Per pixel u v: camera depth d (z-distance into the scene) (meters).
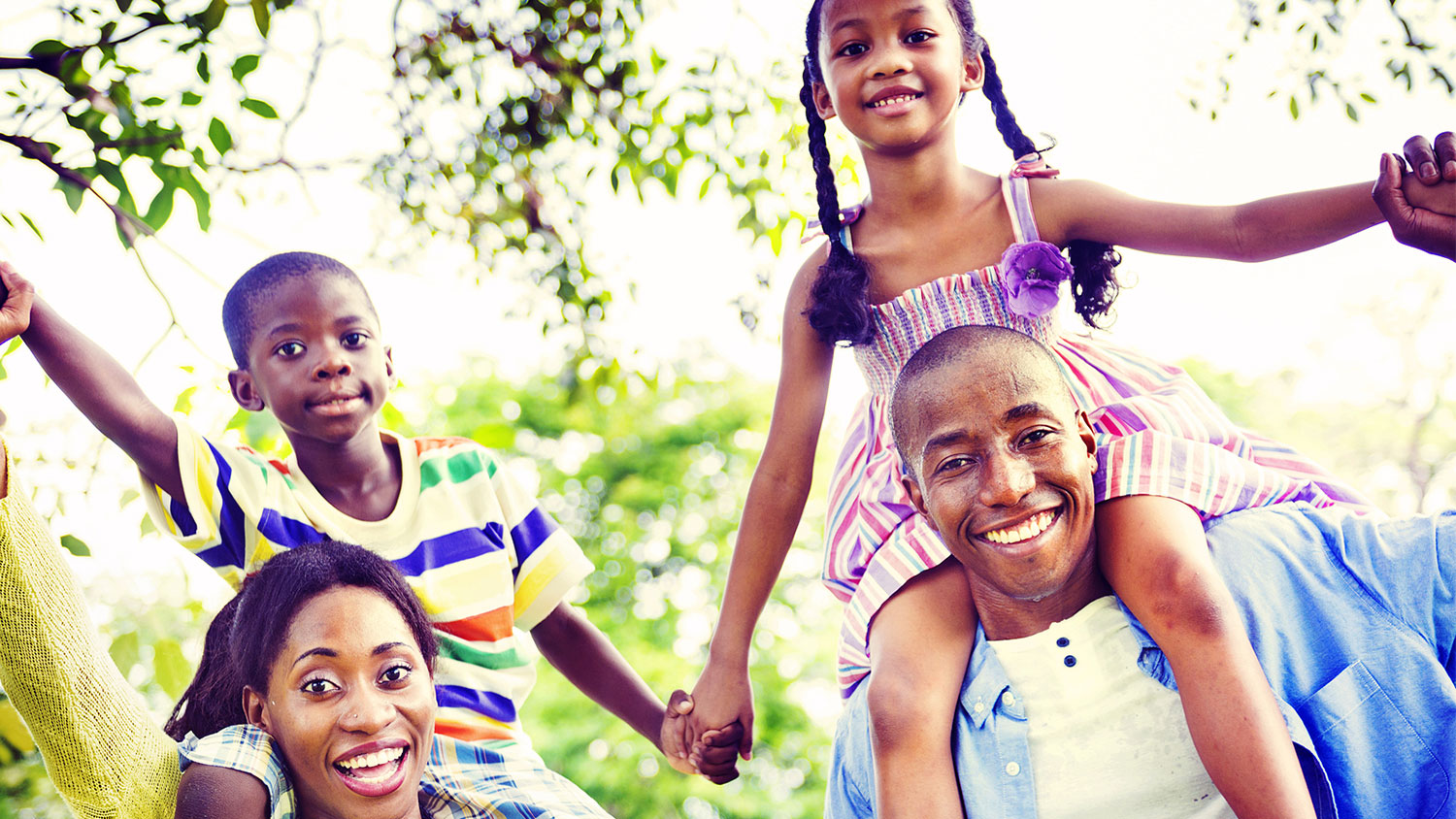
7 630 2.12
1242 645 2.25
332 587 2.32
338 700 2.25
